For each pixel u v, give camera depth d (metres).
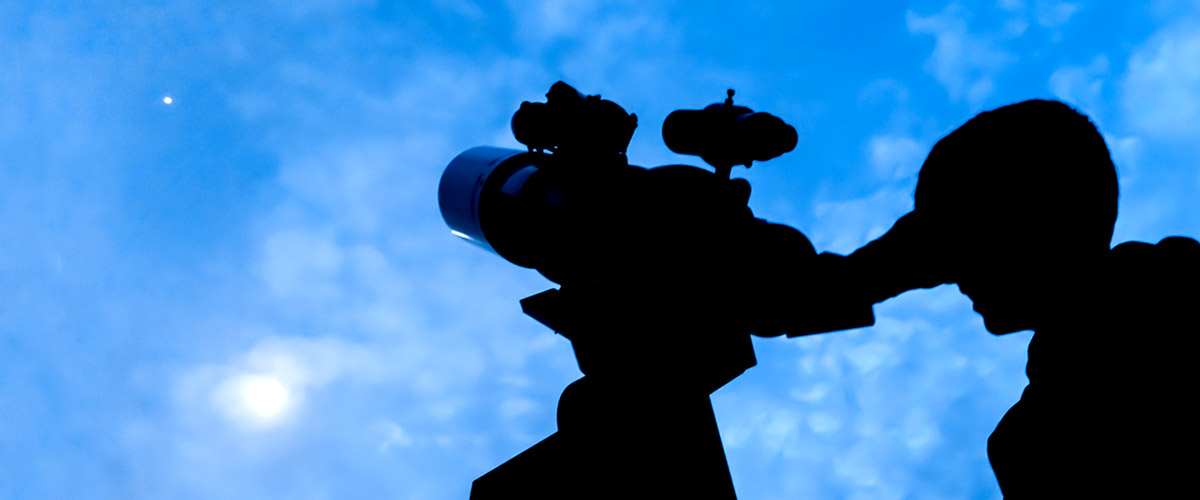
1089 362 0.81
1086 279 0.81
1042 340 0.88
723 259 0.89
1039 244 0.78
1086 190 0.77
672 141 1.09
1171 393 0.75
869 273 0.81
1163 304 0.76
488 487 1.01
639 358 0.98
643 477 0.97
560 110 1.02
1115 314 0.79
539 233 1.09
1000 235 0.77
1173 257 0.78
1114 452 0.79
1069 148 0.77
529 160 1.21
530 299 1.24
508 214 1.15
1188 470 0.74
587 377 1.07
